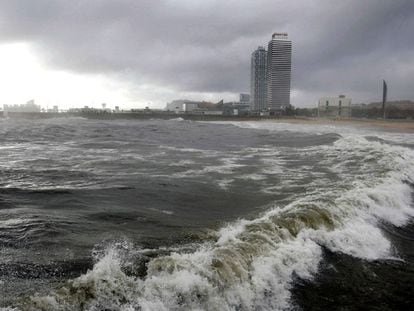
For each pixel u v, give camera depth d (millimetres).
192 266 4770
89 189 9883
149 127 47844
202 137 30906
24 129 35812
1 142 23031
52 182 10688
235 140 27719
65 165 13883
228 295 4551
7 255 5340
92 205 8320
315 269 5500
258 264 5168
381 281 5359
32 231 6387
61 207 8086
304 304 4656
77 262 5176
